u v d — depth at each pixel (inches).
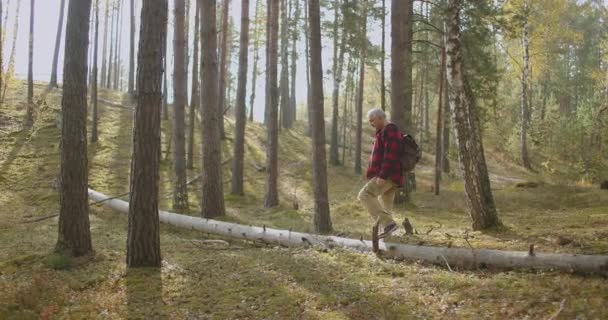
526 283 210.8
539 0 1197.1
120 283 263.7
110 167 933.2
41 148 991.0
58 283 264.8
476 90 746.2
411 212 550.9
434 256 261.0
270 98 692.1
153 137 292.7
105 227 521.0
